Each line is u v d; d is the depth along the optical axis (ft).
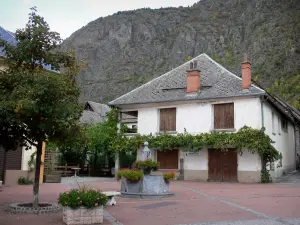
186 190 56.90
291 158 107.96
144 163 49.78
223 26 560.61
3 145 33.76
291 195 49.08
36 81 30.42
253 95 74.33
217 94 78.79
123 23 640.17
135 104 88.53
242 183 72.28
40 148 34.58
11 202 40.42
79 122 35.73
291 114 108.88
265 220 31.01
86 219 28.89
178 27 627.46
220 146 74.79
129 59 551.59
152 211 35.91
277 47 400.26
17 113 30.04
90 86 463.01
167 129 84.43
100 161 113.80
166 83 90.02
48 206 35.01
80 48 611.88
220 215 33.60
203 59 92.22
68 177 90.22
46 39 34.17
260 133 72.33
